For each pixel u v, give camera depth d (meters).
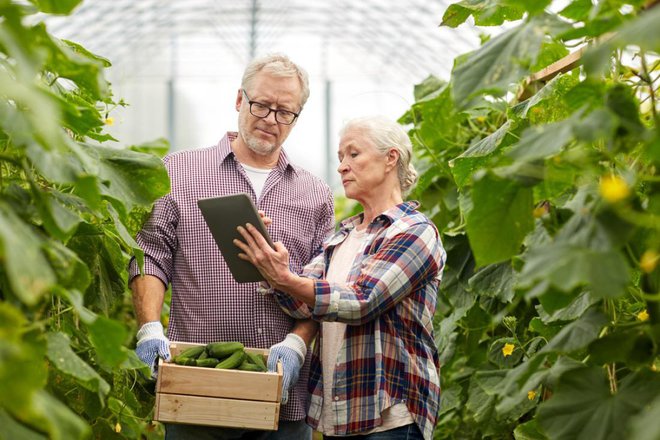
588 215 1.84
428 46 13.66
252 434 3.18
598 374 1.99
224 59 16.98
